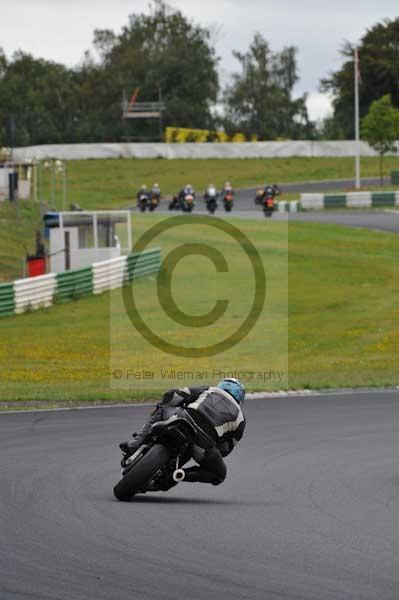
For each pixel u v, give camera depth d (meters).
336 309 119.19
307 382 77.81
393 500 37.19
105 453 47.09
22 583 24.48
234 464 45.56
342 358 92.25
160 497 37.03
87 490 37.59
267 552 28.33
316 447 50.47
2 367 86.31
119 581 24.91
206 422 34.94
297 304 121.25
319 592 24.34
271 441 52.34
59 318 112.62
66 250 139.88
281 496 37.84
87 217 143.50
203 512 34.00
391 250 165.50
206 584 24.81
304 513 34.44
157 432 34.75
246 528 31.58
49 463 44.03
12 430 54.97
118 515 32.78
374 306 122.00
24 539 29.03
